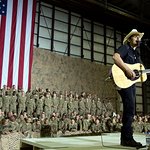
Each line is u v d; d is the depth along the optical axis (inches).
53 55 590.6
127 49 120.9
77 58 640.4
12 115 424.8
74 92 616.4
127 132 115.6
